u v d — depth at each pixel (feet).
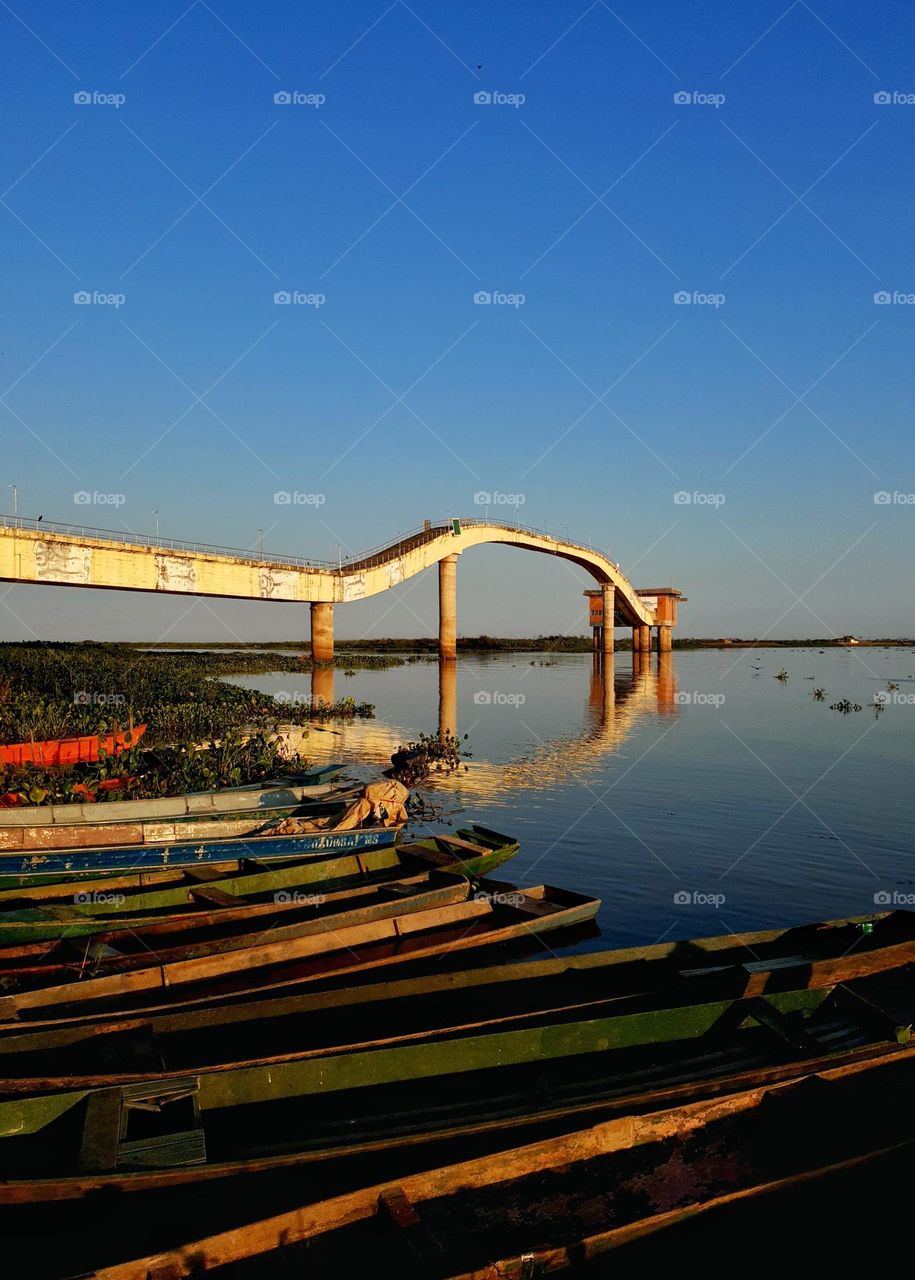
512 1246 21.65
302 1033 33.14
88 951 38.65
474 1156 24.72
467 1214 22.65
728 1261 21.97
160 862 51.01
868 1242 22.54
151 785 73.67
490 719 138.51
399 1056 28.81
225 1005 34.01
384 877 52.80
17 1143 25.12
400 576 265.13
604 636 332.60
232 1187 22.85
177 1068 30.71
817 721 136.67
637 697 178.50
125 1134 24.85
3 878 47.19
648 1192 23.61
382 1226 21.74
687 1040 31.99
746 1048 31.07
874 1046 29.94
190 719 108.47
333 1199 21.58
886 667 293.23
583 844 62.18
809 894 51.31
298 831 57.00
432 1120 26.50
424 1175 22.68
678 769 93.25
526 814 71.61
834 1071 28.19
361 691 187.11
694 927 46.03
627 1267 21.39
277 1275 20.39
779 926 46.34
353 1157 24.00
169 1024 31.65
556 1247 20.88
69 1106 25.76
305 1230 21.21
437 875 50.65
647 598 390.01
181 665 219.61
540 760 99.50
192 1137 24.11
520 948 43.14
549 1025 30.55
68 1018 32.86
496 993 36.50
